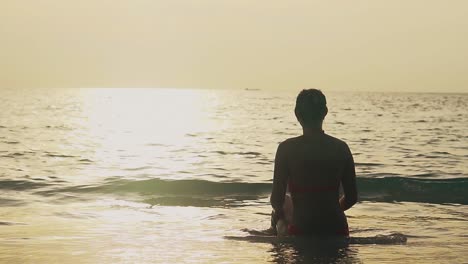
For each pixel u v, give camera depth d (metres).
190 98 136.75
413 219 7.18
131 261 4.30
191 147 20.80
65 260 4.33
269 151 19.25
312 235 4.88
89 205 8.77
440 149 20.22
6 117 42.50
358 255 4.43
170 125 35.47
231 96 161.75
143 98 133.62
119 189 10.58
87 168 14.22
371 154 18.27
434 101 125.62
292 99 123.69
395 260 4.31
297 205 4.89
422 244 5.04
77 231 5.91
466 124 38.91
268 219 7.22
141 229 6.14
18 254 4.53
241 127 33.50
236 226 6.50
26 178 11.86
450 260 4.34
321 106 4.87
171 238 5.37
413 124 38.47
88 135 26.59
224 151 19.25
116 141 23.44
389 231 5.92
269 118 44.75
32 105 70.00
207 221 6.98
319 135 4.88
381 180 11.09
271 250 4.62
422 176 13.10
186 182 11.11
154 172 13.64
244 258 4.37
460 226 6.51
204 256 4.46
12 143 21.80
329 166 4.81
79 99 106.38
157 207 8.59
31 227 6.20
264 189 10.72
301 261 4.23
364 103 102.69
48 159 16.27
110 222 6.76
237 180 12.23
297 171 4.85
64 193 10.15
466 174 13.45
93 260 4.33
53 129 30.45
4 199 9.38
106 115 49.19
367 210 8.23
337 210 4.88
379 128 33.59
